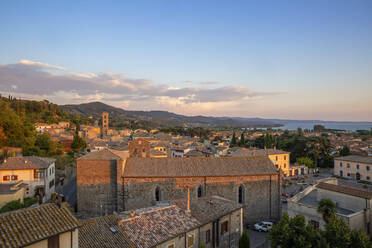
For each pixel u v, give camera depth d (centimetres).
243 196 5478
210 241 3628
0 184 5953
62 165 9300
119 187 5091
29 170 6303
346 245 3067
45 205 2369
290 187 9562
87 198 5209
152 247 2817
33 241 1933
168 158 5534
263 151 11612
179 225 3288
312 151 13338
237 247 4038
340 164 11312
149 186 5138
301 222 3494
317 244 3159
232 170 5459
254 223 5494
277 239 3453
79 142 13362
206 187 5272
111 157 5250
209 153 13750
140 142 6806
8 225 2008
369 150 14912
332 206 4028
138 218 3206
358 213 3953
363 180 10300
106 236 2792
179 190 5203
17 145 9356
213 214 3744
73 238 2258
